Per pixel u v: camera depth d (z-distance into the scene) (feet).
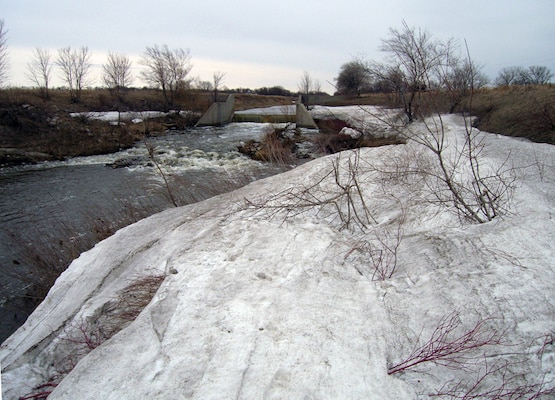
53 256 32.65
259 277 14.70
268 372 9.77
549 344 10.18
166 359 10.69
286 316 11.84
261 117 137.08
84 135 91.91
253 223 20.35
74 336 16.67
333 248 16.63
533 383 9.38
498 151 40.93
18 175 65.67
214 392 9.36
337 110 112.88
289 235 18.10
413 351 10.63
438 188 23.03
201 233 20.83
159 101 144.66
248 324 11.62
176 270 16.03
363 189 26.40
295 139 86.17
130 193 51.11
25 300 28.43
